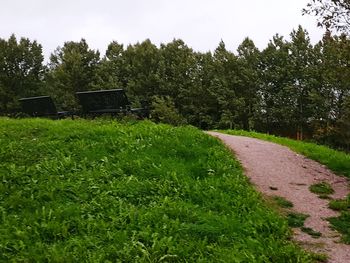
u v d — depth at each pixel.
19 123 13.33
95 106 16.80
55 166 9.47
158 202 7.97
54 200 7.86
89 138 11.56
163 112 39.75
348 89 34.09
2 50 51.53
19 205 7.59
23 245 6.25
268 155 12.31
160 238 6.64
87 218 7.24
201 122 45.66
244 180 9.53
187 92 44.66
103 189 8.39
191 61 45.41
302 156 13.11
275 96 42.22
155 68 48.06
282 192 9.47
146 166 9.66
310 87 39.03
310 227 7.71
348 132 27.72
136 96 44.72
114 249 6.20
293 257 6.35
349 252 6.78
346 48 11.35
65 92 48.78
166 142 11.29
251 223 7.34
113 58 51.97
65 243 6.41
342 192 9.89
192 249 6.40
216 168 9.94
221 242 6.69
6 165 9.41
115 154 10.37
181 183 8.91
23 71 52.78
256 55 45.06
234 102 41.69
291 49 42.16
